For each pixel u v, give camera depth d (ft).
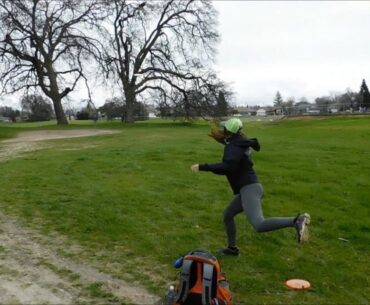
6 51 136.46
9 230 25.14
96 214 27.86
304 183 39.55
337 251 24.16
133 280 19.03
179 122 168.04
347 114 180.96
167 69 156.15
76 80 148.05
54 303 16.78
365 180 41.75
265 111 318.86
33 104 153.48
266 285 19.21
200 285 15.66
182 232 25.17
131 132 111.65
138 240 23.75
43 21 141.59
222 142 20.13
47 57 142.51
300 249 23.89
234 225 21.68
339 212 31.27
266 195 34.78
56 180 37.68
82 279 18.97
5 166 46.55
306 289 19.06
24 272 19.56
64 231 25.04
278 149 63.10
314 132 100.94
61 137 96.43
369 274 21.53
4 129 125.39
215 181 38.47
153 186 35.68
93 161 48.11
